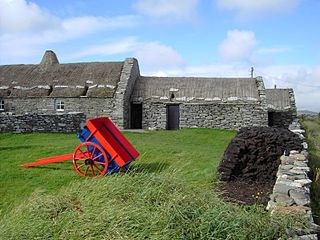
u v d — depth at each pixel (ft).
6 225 21.66
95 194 23.56
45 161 44.01
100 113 102.37
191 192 23.45
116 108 101.24
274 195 23.40
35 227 20.34
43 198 24.29
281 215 19.36
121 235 18.58
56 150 54.90
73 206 22.61
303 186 25.40
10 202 33.81
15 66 119.85
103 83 106.42
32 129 75.10
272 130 41.39
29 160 49.16
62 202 23.32
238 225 18.57
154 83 112.68
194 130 95.25
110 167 39.83
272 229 18.13
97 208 21.45
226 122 102.47
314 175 35.81
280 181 26.48
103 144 39.65
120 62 115.65
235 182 35.88
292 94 111.96
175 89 109.09
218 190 32.17
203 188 26.91
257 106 101.45
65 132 77.56
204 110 103.45
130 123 109.09
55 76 111.65
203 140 78.07
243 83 110.22
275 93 112.68
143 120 106.22
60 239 19.27
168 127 107.04
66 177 40.93
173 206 20.76
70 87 106.42
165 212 20.31
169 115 107.24
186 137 81.87
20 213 23.20
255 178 36.58
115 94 102.37
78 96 103.40
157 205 21.63
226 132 93.30
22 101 106.63
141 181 24.98
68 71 113.39
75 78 109.70
